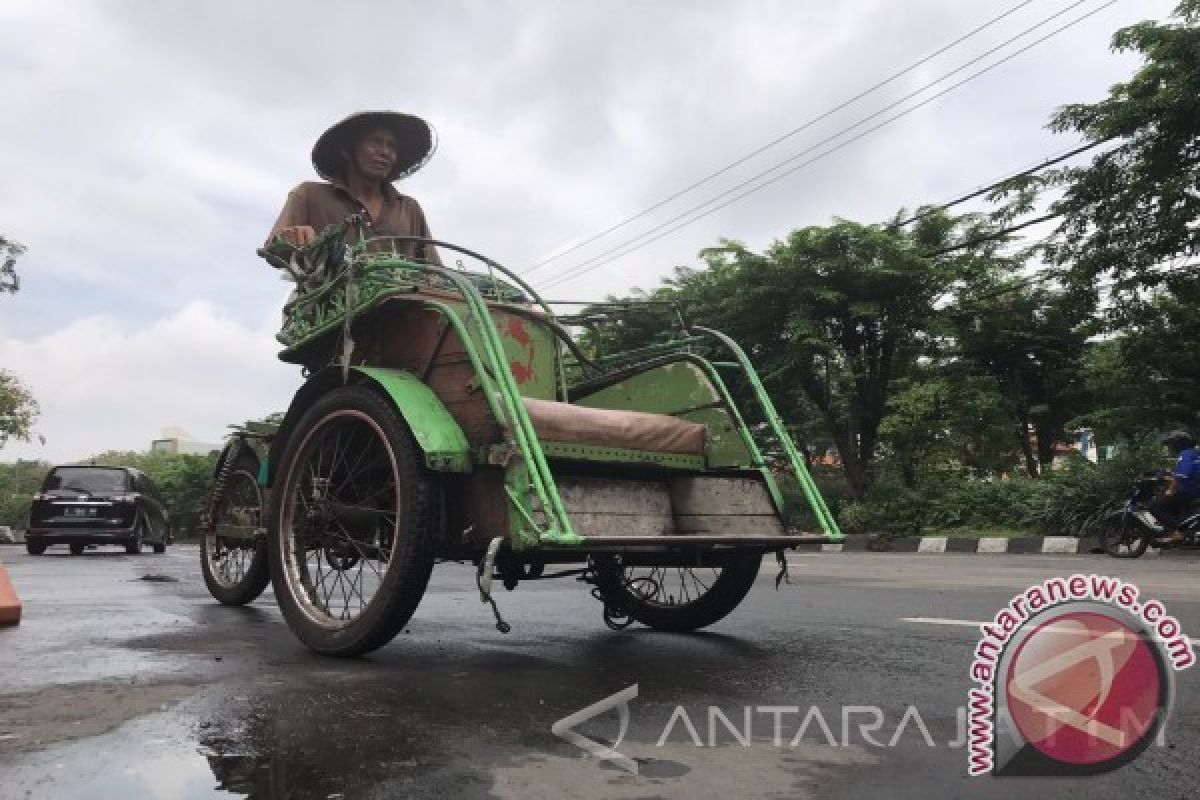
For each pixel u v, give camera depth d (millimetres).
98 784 1952
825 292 14227
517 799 1878
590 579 4453
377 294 3703
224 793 1904
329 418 3656
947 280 14680
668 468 3811
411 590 3256
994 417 15883
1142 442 12688
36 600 5609
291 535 3787
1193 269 11727
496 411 3205
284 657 3469
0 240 19453
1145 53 11070
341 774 2023
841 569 8695
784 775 2053
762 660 3451
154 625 4379
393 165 5207
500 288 4457
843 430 16578
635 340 11055
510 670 3236
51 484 13070
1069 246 12539
